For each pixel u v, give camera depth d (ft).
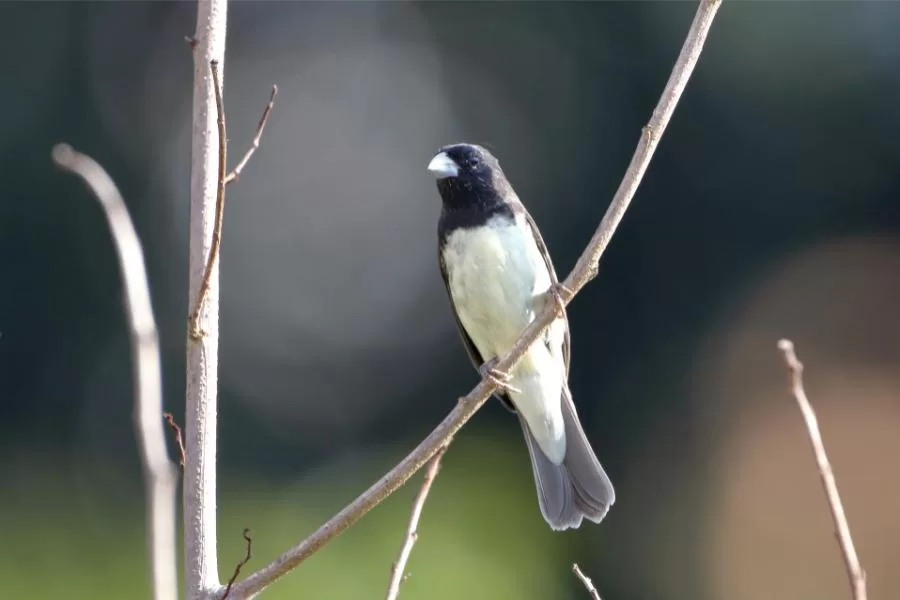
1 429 47.37
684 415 48.37
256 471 49.75
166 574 13.51
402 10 57.72
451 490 38.27
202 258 14.44
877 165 49.01
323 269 58.44
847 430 48.32
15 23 50.52
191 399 13.96
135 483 46.83
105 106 52.37
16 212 49.42
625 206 15.90
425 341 57.06
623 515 47.06
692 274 49.16
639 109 49.42
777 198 49.21
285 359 56.49
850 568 12.84
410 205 58.90
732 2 48.57
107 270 49.21
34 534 40.75
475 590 35.83
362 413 55.26
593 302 49.01
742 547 46.50
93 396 48.44
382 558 35.55
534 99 52.37
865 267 49.26
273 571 13.71
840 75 48.83
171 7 53.11
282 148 59.47
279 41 60.34
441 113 56.65
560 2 51.83
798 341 49.47
